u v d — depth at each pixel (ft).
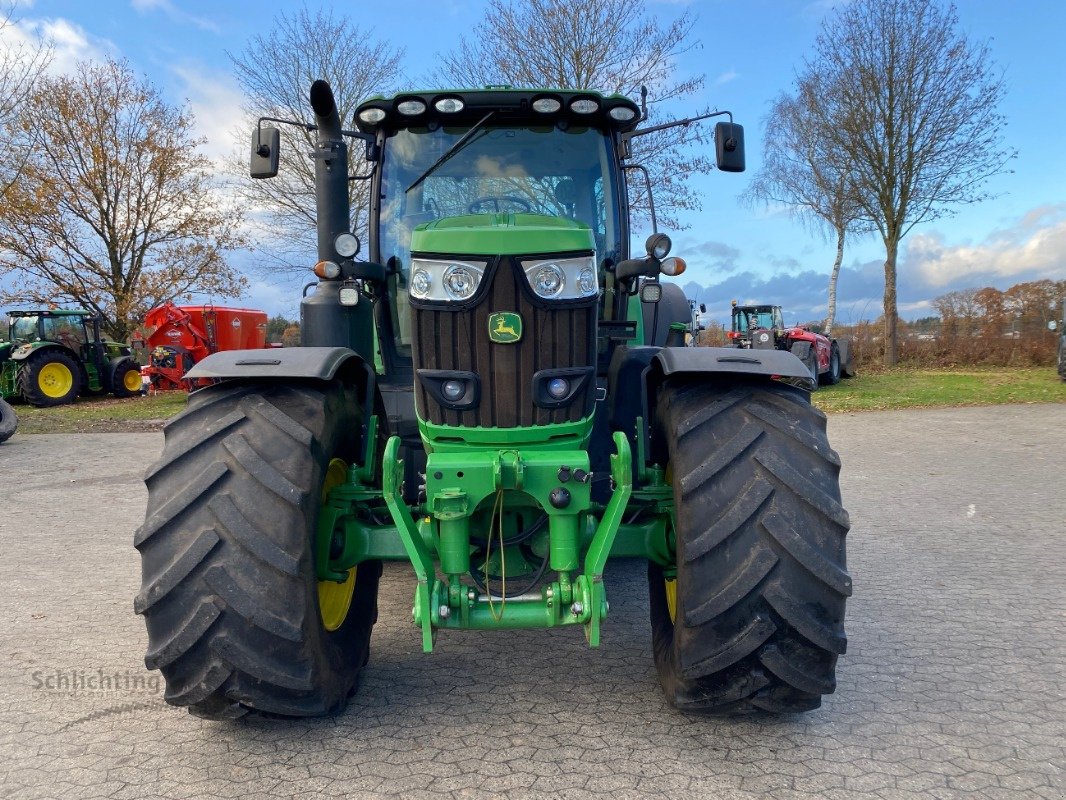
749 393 9.41
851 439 35.68
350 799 8.09
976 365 86.17
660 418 9.97
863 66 78.33
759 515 8.43
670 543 9.93
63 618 14.14
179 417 9.32
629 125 13.51
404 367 13.52
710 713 9.35
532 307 9.23
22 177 82.23
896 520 20.42
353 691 10.52
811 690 8.56
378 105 13.01
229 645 8.25
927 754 8.85
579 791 8.15
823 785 8.23
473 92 12.90
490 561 10.15
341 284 12.05
